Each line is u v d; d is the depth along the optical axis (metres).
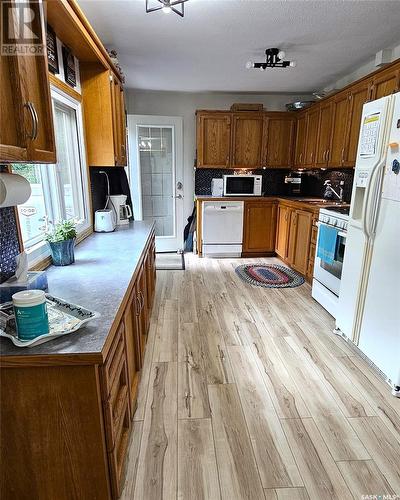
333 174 4.20
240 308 3.04
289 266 4.35
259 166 4.79
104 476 1.07
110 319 1.12
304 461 1.43
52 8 1.53
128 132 4.56
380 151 1.94
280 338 2.49
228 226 4.64
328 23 2.50
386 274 1.90
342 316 2.45
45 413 0.98
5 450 1.01
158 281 3.77
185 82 4.17
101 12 2.29
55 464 1.04
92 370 0.95
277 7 2.25
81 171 2.46
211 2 2.17
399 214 1.78
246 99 4.87
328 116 3.75
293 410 1.74
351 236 2.29
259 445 1.51
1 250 1.32
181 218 5.05
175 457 1.45
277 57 3.01
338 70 3.67
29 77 1.03
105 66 2.41
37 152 1.08
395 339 1.83
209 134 4.63
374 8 2.27
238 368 2.10
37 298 0.94
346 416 1.70
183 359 2.20
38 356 0.91
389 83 2.63
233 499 1.27
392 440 1.55
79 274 1.61
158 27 2.54
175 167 4.82
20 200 1.21
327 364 2.16
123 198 3.05
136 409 1.73
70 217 2.32
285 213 4.34
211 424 1.63
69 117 2.33
